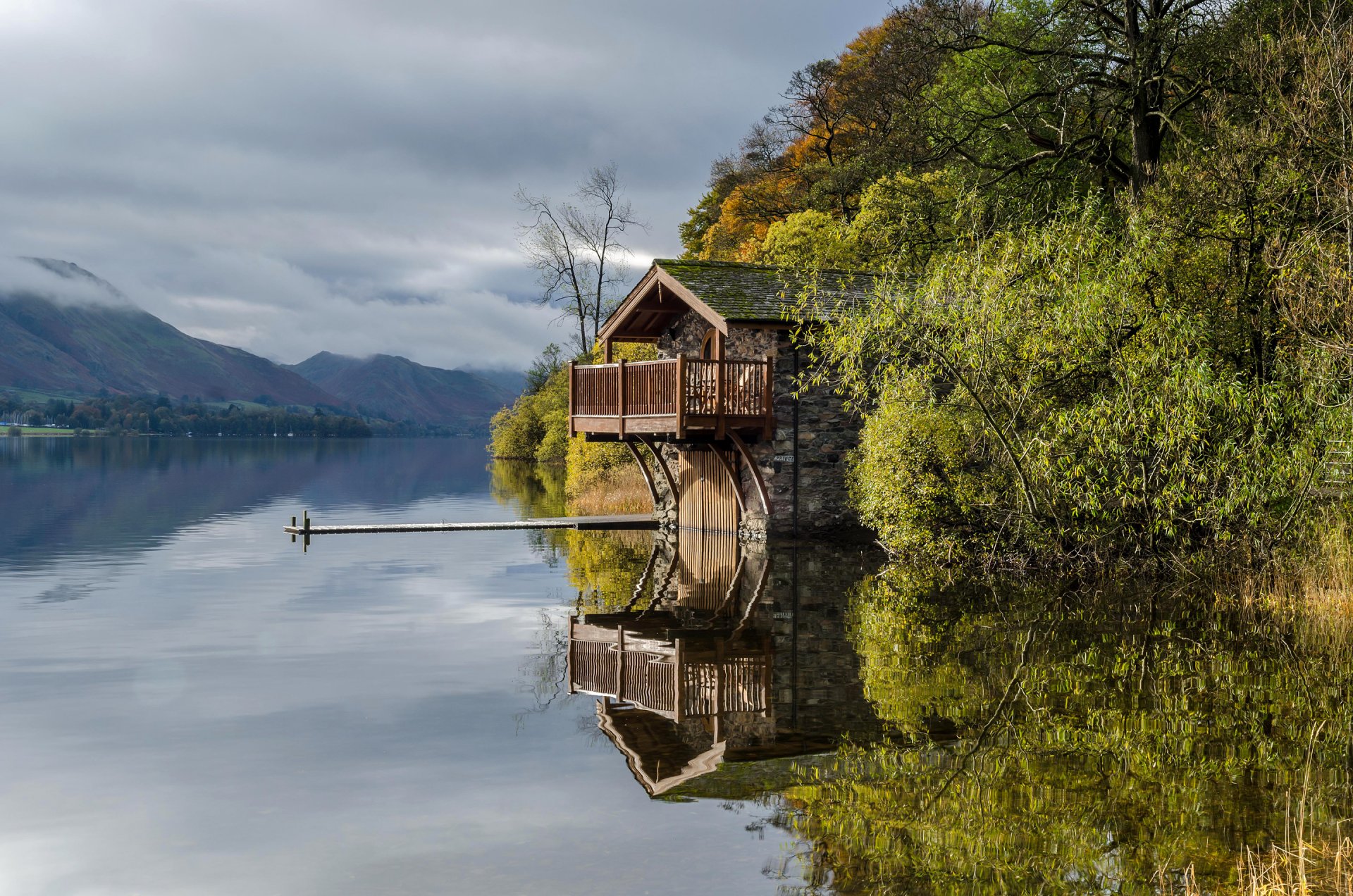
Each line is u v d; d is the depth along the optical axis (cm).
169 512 3247
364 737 848
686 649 1187
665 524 2719
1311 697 934
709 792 711
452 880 576
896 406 1762
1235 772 731
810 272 2430
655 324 2703
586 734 854
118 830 650
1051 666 1070
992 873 572
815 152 5153
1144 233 1525
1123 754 775
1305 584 1418
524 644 1230
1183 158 1948
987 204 2736
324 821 664
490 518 2986
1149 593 1526
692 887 562
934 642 1200
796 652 1165
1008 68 2936
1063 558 1691
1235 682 992
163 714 917
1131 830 629
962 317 1608
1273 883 539
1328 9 1805
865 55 4962
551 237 5316
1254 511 1500
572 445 3891
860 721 878
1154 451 1581
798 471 2231
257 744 829
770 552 2088
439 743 832
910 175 3441
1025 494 1677
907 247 3091
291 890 566
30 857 609
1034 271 1627
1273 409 1424
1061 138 2600
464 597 1579
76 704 951
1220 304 1571
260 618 1402
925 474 1772
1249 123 1819
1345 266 1336
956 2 3067
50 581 1750
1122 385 1538
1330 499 1524
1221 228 1540
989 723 863
